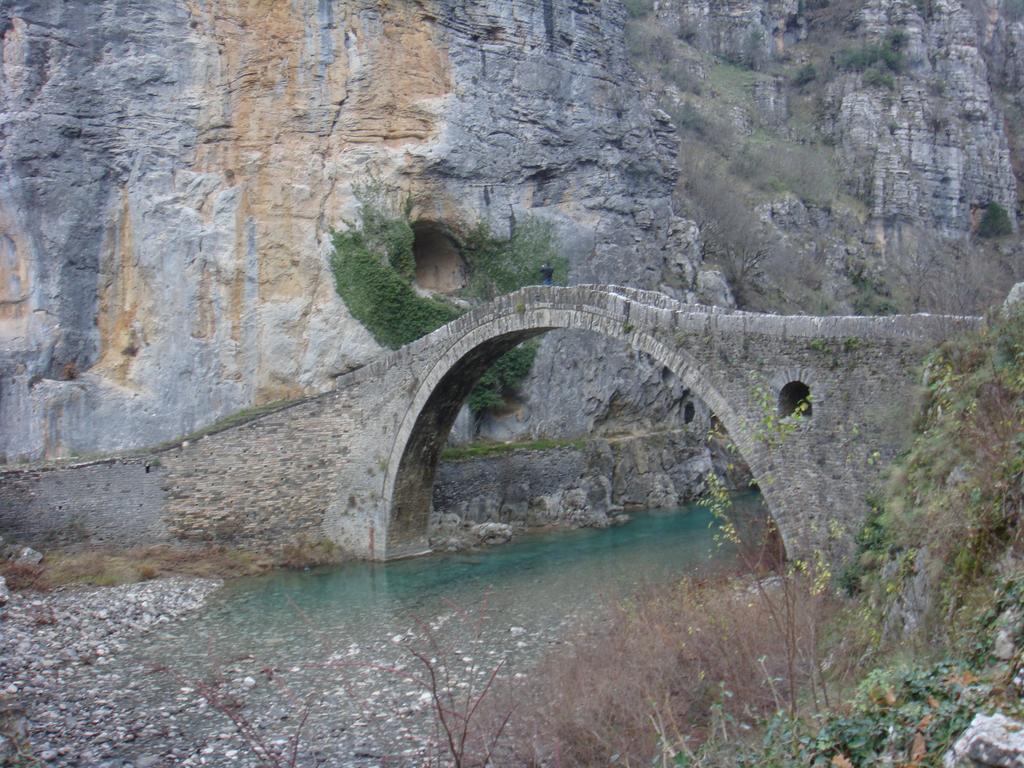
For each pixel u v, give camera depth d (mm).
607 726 11508
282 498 29078
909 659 10016
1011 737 6590
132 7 32250
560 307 24578
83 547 26609
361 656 18672
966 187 87250
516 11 39875
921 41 94438
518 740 11930
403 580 26141
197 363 32625
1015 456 10906
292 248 34344
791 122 91938
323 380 34438
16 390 30109
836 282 69188
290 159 34531
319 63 35062
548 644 18609
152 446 30578
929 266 60781
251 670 17938
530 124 40438
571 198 42219
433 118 37250
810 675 10312
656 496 40250
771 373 19797
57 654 18859
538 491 36750
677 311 21812
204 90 33281
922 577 11648
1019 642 8438
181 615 22562
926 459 13930
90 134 31562
